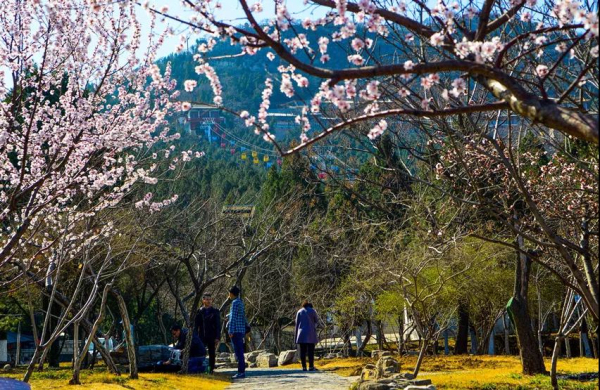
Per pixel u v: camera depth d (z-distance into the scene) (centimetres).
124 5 714
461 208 1320
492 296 2545
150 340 3919
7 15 1041
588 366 1720
